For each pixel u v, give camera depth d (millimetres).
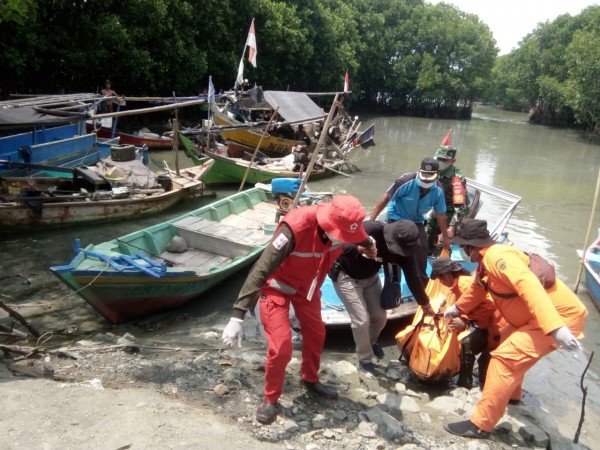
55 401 3584
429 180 5574
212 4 24641
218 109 16969
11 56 16547
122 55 20609
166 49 22266
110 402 3668
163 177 11859
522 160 23797
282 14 30031
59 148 12484
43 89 21062
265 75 30531
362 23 47656
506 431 4223
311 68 36438
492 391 3971
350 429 3891
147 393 4016
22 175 11180
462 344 5066
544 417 4727
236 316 3465
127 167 11594
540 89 49875
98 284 5727
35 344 5594
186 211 12008
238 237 8070
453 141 30219
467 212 7039
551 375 5895
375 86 52625
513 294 3943
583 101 38844
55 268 5551
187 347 5574
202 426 3494
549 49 54875
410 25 52094
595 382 5816
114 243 7004
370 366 5152
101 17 19312
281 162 16328
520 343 3902
